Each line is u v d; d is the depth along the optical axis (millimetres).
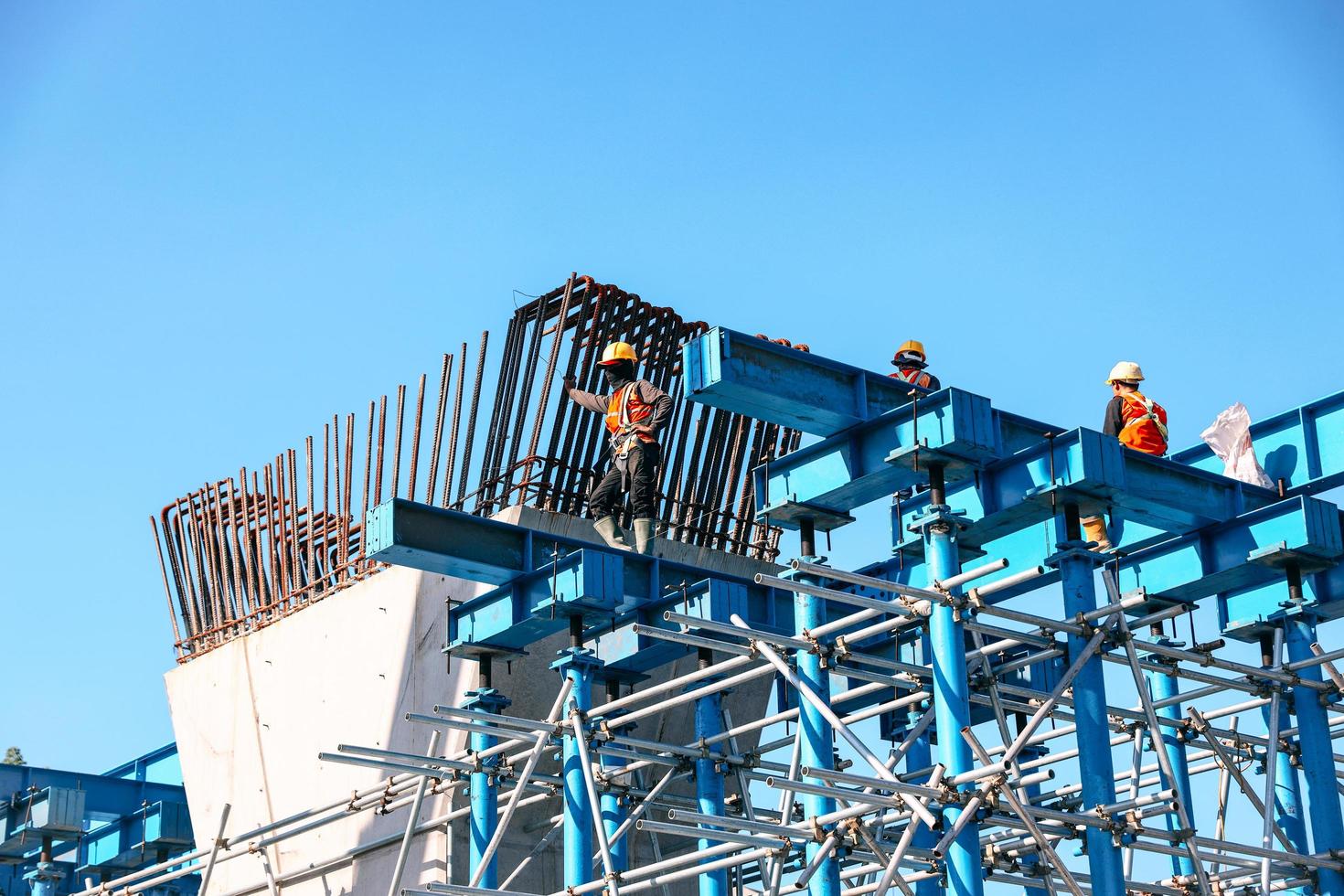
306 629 26438
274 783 26562
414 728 24562
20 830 29766
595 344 25000
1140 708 21438
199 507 28938
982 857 20406
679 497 25891
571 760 20406
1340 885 19359
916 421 17922
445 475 24688
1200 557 20375
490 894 19453
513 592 21234
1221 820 21219
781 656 19094
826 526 19344
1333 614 21031
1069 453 18094
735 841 18656
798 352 18188
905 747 18594
